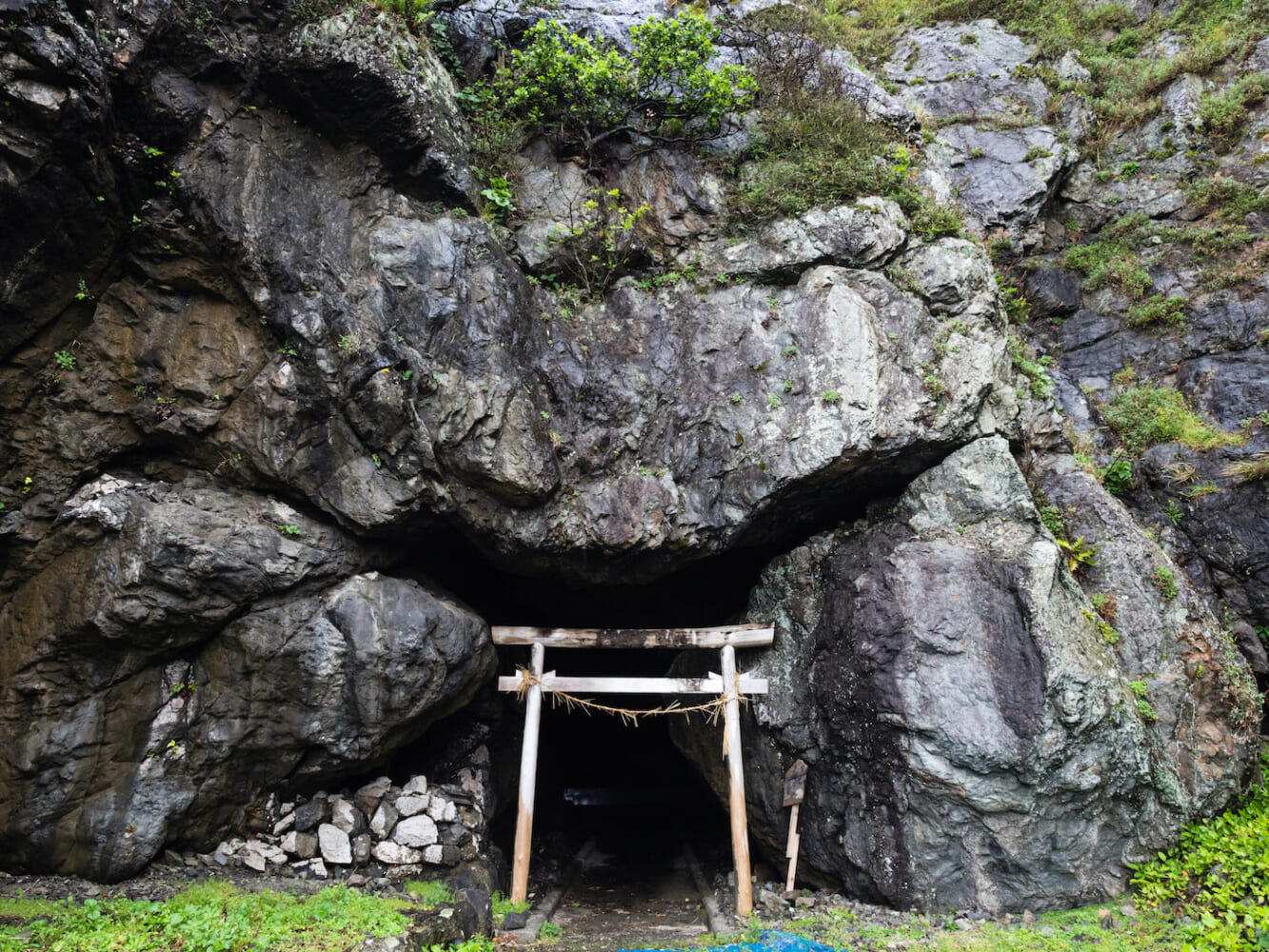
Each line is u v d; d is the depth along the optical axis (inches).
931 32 530.3
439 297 295.1
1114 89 486.3
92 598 245.9
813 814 311.7
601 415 318.7
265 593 265.7
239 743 265.9
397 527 289.0
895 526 319.3
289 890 259.6
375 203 299.4
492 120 343.0
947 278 335.9
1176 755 284.5
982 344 323.9
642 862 435.5
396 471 283.9
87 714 249.6
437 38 338.3
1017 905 266.5
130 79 247.8
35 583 252.2
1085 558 314.7
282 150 283.3
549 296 333.4
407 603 284.7
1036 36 516.7
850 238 336.2
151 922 213.8
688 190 354.6
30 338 251.1
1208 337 398.6
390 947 212.1
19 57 212.2
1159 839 274.5
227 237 263.4
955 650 280.7
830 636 311.3
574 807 499.8
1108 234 450.6
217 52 264.2
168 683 262.5
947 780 270.1
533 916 298.4
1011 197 457.1
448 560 336.2
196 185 261.0
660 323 337.4
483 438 289.3
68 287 253.0
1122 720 272.1
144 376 264.7
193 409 267.0
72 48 219.5
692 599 391.2
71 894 236.2
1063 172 468.1
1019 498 306.8
